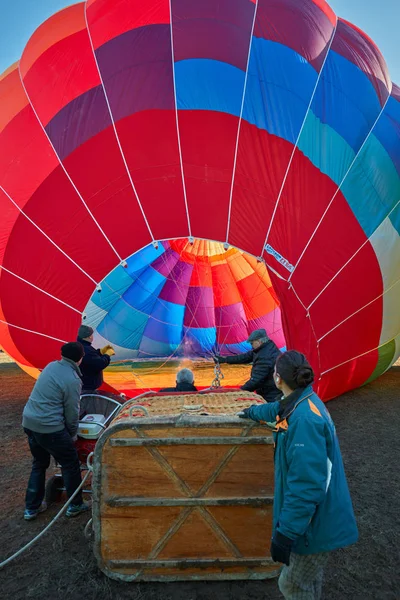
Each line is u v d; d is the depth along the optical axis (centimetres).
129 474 323
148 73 689
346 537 227
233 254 1218
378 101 730
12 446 605
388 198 703
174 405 369
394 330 778
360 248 688
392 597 320
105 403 475
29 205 677
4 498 463
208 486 325
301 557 232
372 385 960
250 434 322
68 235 671
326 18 762
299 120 674
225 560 328
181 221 668
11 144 702
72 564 358
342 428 680
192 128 669
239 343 1262
